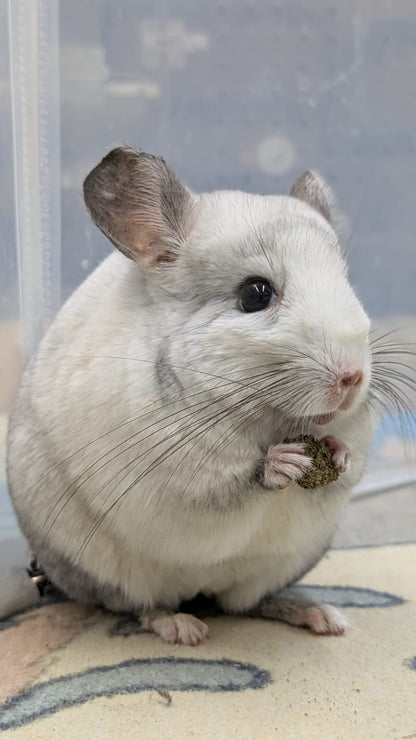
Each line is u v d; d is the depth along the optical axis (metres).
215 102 0.67
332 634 0.52
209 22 0.66
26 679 0.47
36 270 0.57
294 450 0.46
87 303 0.51
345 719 0.44
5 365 0.57
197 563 0.49
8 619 0.54
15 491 0.53
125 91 0.63
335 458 0.47
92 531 0.50
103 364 0.48
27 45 0.55
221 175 0.68
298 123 0.70
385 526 0.69
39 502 0.52
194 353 0.45
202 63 0.66
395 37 0.71
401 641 0.51
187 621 0.51
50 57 0.56
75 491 0.50
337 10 0.69
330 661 0.49
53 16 0.56
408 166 0.74
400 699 0.46
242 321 0.45
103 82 0.62
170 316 0.47
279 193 0.70
